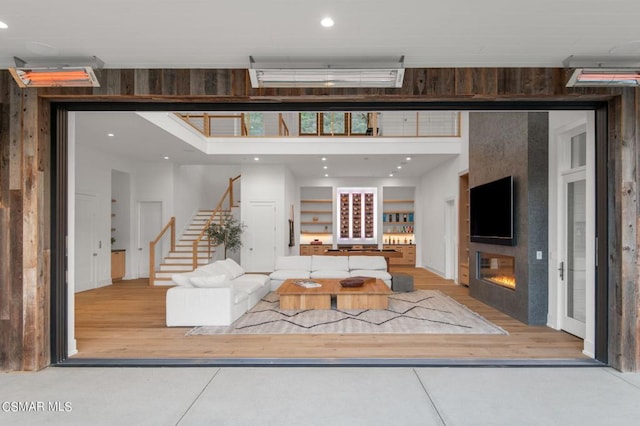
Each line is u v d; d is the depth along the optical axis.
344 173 11.62
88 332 4.70
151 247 8.55
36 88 3.30
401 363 3.46
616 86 3.20
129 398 2.81
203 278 5.02
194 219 11.34
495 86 3.26
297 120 10.29
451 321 5.11
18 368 3.30
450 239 9.46
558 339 4.34
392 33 2.70
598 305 3.52
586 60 3.11
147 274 9.91
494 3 2.32
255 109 3.54
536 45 2.88
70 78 3.05
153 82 3.29
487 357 3.69
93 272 8.18
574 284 4.57
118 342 4.27
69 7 2.35
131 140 7.34
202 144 8.43
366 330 4.68
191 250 9.78
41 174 3.37
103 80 3.30
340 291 5.82
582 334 4.34
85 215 7.95
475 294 6.82
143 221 9.99
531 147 5.06
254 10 2.40
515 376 3.21
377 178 12.40
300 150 8.67
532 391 2.92
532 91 3.26
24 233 3.30
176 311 4.96
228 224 9.77
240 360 3.55
